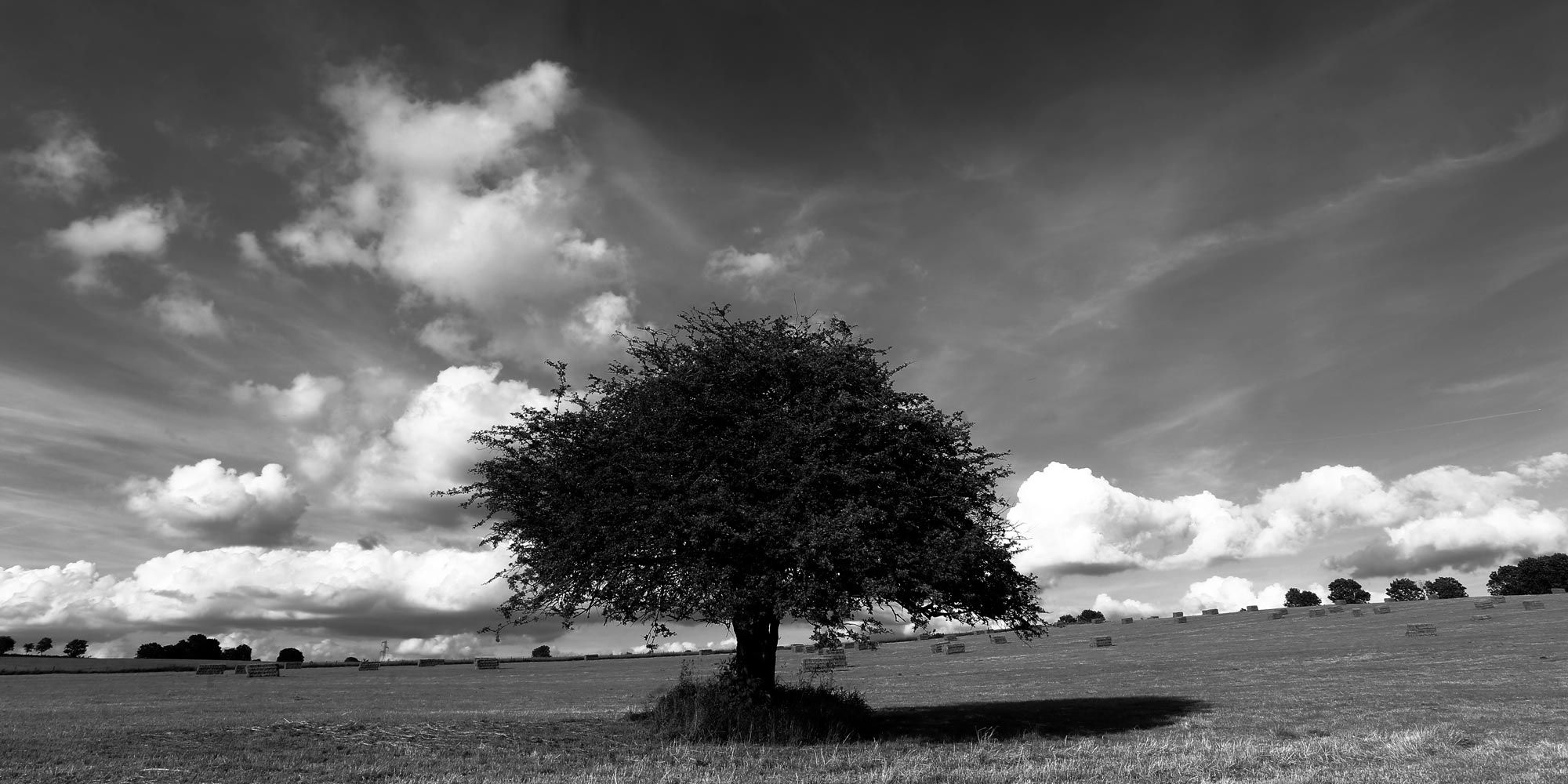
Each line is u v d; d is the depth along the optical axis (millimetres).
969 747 19938
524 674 85250
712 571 21109
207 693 58312
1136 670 55594
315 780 15266
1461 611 94562
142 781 15031
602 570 22297
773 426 23078
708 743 20344
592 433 23938
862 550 20844
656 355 25141
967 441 25078
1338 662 52625
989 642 107688
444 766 16859
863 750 19594
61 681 79375
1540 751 17469
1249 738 21625
